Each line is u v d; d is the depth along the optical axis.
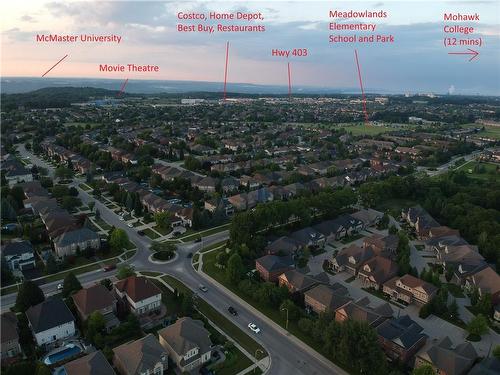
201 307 106.06
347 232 158.12
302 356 89.62
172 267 127.00
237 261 117.44
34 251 134.38
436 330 101.50
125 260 130.25
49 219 147.12
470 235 154.38
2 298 107.38
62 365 82.38
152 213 169.88
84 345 89.81
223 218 165.75
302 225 159.50
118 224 158.38
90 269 123.81
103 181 199.62
